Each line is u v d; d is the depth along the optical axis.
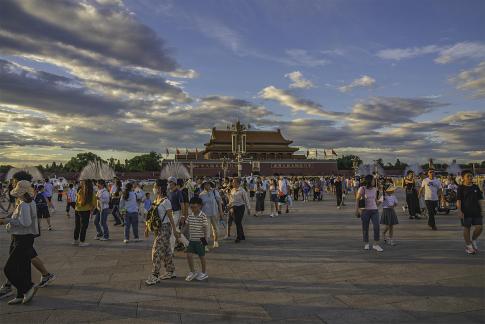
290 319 5.74
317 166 110.31
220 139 117.94
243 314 5.97
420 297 6.61
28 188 7.02
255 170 104.81
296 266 9.05
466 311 5.92
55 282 7.86
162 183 8.15
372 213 10.94
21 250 6.76
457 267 8.63
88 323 5.68
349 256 10.07
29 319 5.85
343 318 5.74
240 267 9.03
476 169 93.00
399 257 9.79
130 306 6.38
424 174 19.86
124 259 10.13
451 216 19.03
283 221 18.62
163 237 7.88
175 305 6.41
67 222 19.72
